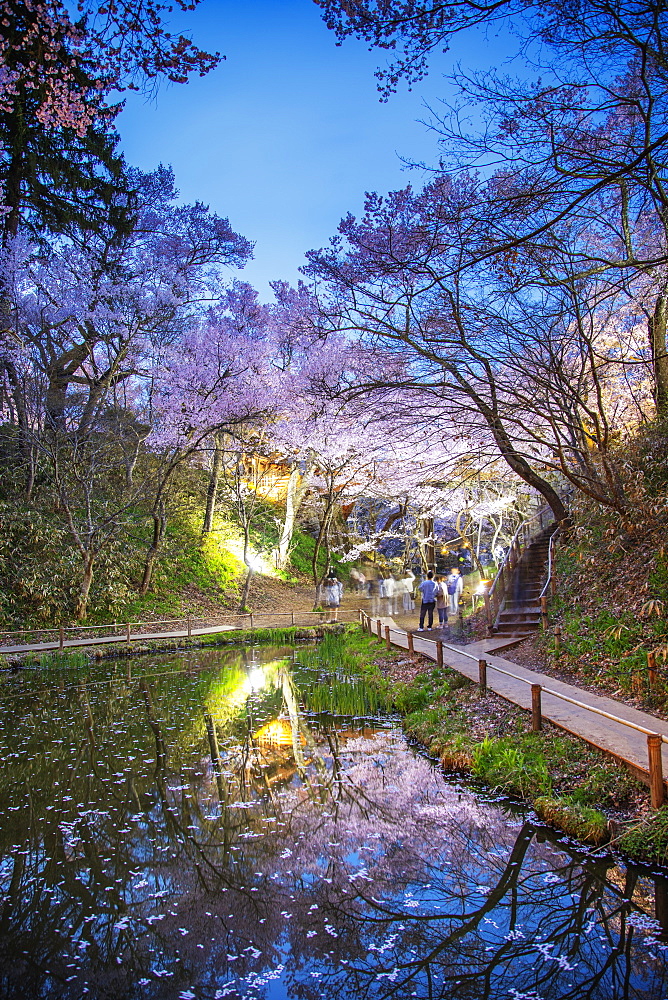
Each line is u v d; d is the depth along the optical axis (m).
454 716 9.49
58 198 20.98
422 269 8.89
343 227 9.65
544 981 4.15
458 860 5.82
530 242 8.40
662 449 11.73
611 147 7.50
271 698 13.29
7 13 7.30
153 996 4.08
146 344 21.12
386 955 4.50
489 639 13.98
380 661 14.92
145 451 25.39
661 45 6.18
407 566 31.69
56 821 6.97
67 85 8.18
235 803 7.39
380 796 7.42
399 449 14.20
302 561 32.56
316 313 11.30
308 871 5.72
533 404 11.05
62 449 21.09
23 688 14.72
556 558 14.36
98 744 10.06
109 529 22.80
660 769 5.54
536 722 7.82
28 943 4.75
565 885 5.23
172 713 12.15
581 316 10.17
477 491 23.92
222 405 21.72
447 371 11.37
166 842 6.41
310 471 29.86
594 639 10.09
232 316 23.11
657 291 11.28
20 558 20.62
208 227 23.22
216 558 27.66
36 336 20.14
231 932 4.81
